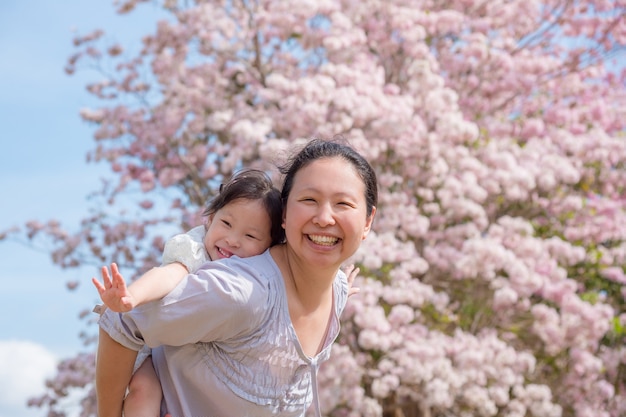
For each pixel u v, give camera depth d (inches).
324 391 284.2
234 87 382.9
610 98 402.3
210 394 93.9
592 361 321.7
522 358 301.1
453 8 378.9
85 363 368.8
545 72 372.2
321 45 349.7
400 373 283.0
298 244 93.4
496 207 348.2
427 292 295.7
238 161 341.7
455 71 367.6
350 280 116.7
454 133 317.7
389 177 316.5
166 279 88.6
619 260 358.3
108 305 81.2
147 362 99.0
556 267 319.6
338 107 311.9
